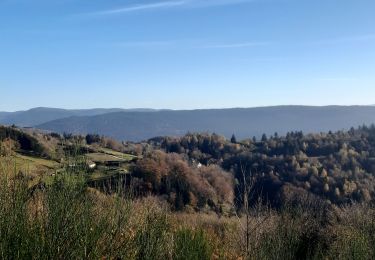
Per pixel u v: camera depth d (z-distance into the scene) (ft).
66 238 9.87
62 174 10.71
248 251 19.13
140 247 12.59
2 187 9.63
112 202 11.73
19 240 9.15
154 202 14.06
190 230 16.42
